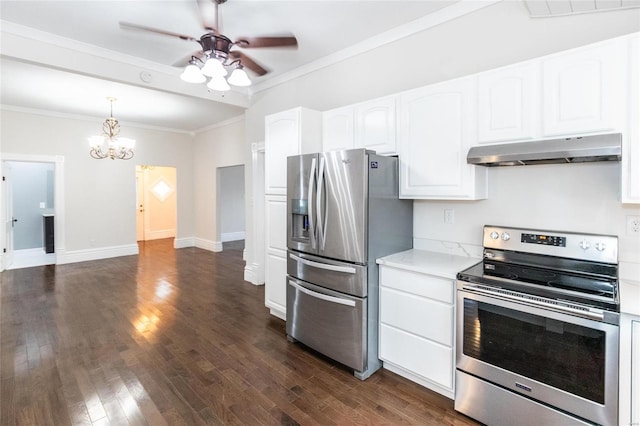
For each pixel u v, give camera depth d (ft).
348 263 8.15
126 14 9.32
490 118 6.89
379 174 8.13
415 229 9.53
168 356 9.00
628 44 5.37
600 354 5.06
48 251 22.53
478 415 6.46
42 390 7.43
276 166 11.07
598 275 6.36
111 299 13.56
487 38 8.32
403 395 7.38
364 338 7.95
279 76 14.16
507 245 7.54
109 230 21.84
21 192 23.70
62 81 14.02
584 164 6.82
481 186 7.69
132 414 6.66
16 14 9.29
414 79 9.80
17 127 18.12
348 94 11.64
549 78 6.17
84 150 20.52
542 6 6.98
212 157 23.94
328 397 7.29
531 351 5.75
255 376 8.09
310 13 9.30
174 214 32.12
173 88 13.62
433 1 8.67
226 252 23.93
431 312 7.17
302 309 9.40
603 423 5.09
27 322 11.16
